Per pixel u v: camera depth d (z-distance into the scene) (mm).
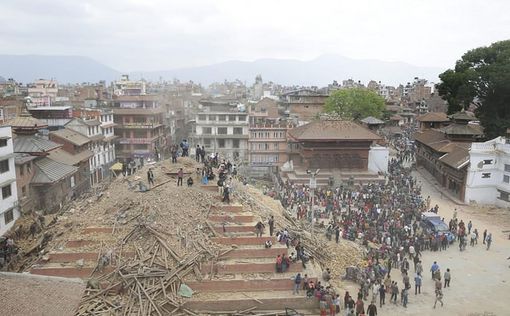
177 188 39219
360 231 44438
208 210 36562
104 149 79812
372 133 74000
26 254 34875
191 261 30688
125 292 28578
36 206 49031
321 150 73188
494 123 75375
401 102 169625
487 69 74438
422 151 81062
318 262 35594
